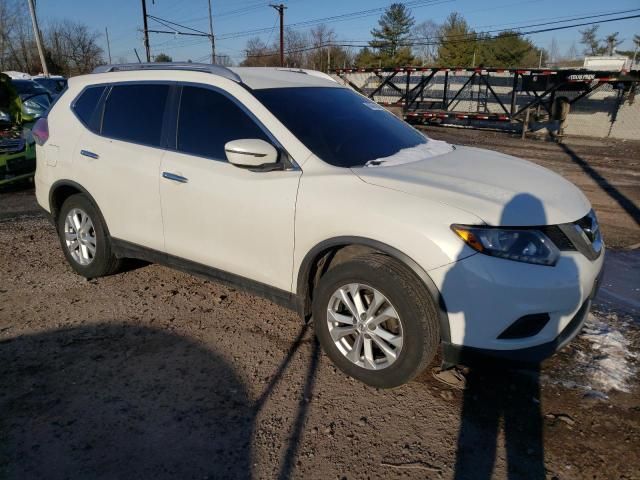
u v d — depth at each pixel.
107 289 4.35
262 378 3.10
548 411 2.81
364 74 25.80
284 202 3.08
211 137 3.52
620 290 4.39
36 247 5.46
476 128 20.53
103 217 4.20
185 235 3.65
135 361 3.27
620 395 2.93
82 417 2.74
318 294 3.07
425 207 2.68
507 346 2.60
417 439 2.60
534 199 2.82
